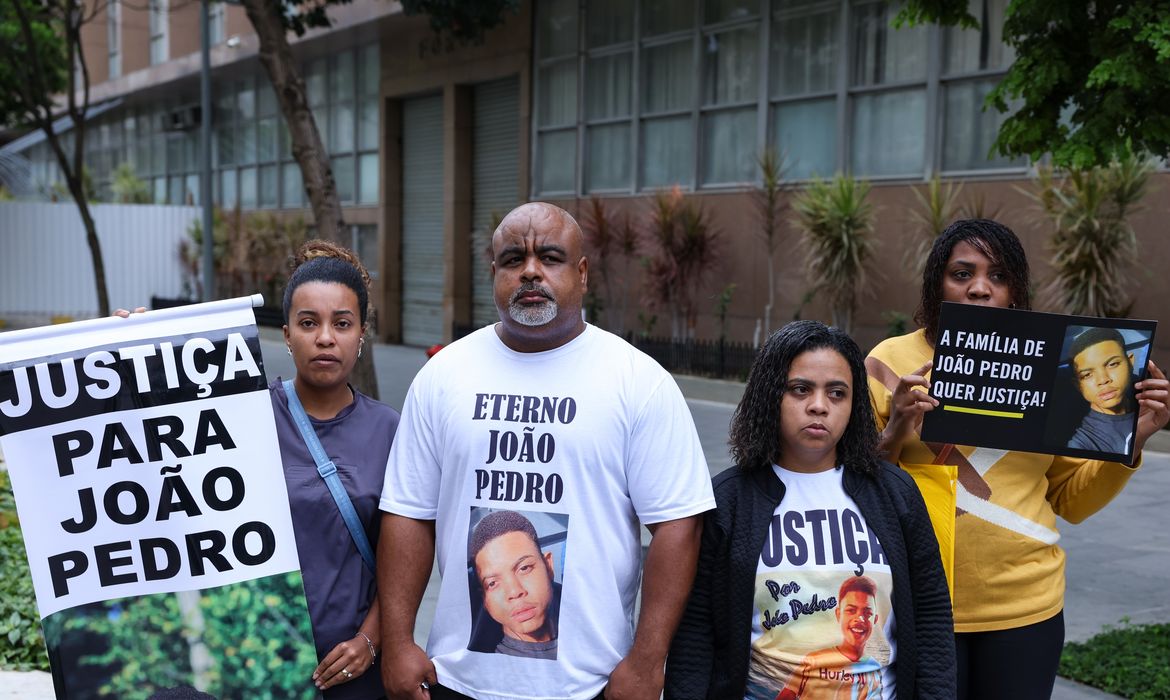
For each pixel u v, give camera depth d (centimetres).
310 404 302
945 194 1217
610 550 273
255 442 291
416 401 289
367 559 297
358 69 2408
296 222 2498
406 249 2338
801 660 263
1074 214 1036
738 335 1550
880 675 264
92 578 286
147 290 2844
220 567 288
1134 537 710
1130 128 509
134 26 3472
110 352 291
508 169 2028
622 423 273
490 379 280
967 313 294
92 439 289
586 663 269
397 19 2080
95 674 283
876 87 1364
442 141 2181
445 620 280
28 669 466
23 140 3619
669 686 274
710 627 276
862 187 1311
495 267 280
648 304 1603
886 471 276
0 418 286
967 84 1266
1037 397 296
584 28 1812
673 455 273
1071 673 474
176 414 290
